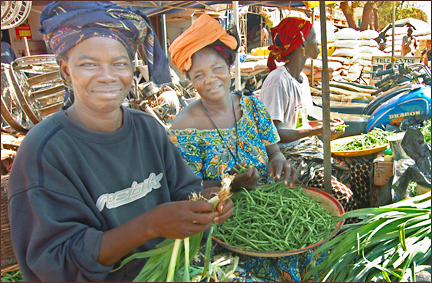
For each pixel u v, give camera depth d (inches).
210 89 72.8
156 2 82.0
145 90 140.4
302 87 118.5
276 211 60.5
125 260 48.2
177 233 43.0
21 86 120.4
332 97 169.9
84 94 45.4
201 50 70.1
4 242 70.2
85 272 42.4
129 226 43.5
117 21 43.9
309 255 65.2
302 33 107.7
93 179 47.6
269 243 55.5
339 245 54.9
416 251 53.0
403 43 223.8
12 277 70.2
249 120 80.4
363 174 105.4
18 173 43.8
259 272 62.2
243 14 292.7
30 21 221.0
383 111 125.2
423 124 115.1
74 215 44.8
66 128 46.8
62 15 41.6
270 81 107.7
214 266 52.1
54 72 125.3
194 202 43.6
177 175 62.5
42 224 41.8
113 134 49.5
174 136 75.1
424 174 78.0
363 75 231.5
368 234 56.3
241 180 67.1
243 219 60.2
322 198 69.7
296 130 104.0
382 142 112.7
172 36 262.4
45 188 42.9
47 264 41.0
